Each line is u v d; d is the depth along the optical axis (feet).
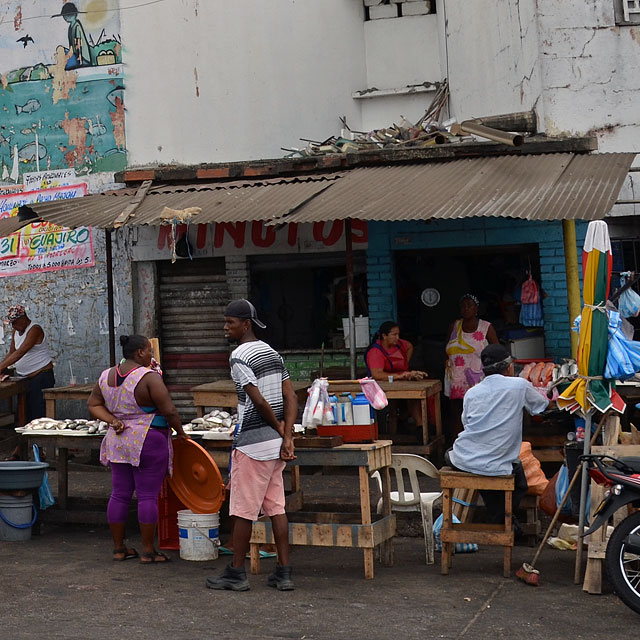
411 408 31.58
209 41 39.42
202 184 35.09
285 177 34.04
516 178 29.14
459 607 18.76
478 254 36.81
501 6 36.35
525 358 33.55
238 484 20.18
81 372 38.81
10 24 39.47
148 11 38.68
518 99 35.91
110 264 33.55
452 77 41.11
